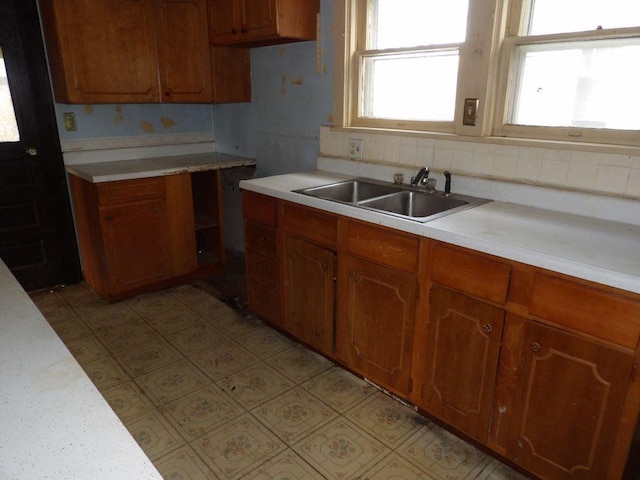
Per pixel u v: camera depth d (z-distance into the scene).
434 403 1.73
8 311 0.98
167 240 2.95
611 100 1.65
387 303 1.79
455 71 2.08
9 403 0.70
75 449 0.61
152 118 3.26
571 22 1.72
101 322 2.61
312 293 2.13
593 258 1.26
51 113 2.79
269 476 1.57
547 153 1.77
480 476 1.57
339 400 1.96
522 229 1.53
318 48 2.58
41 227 2.92
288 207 2.13
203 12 2.88
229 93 3.09
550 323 1.31
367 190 2.34
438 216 1.69
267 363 2.23
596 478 1.32
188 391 2.02
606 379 1.23
